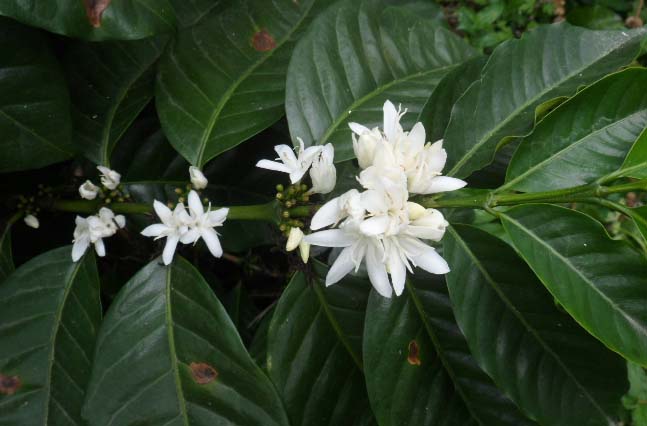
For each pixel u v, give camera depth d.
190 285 0.31
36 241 0.40
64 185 0.37
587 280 0.25
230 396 0.30
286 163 0.28
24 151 0.32
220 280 0.47
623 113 0.28
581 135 0.28
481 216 0.43
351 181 0.37
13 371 0.30
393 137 0.26
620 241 0.25
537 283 0.29
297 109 0.33
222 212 0.29
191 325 0.30
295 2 0.39
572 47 0.33
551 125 0.28
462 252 0.30
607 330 0.24
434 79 0.38
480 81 0.31
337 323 0.33
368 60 0.36
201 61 0.36
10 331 0.30
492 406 0.32
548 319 0.29
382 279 0.25
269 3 0.38
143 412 0.29
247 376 0.30
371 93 0.36
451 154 0.31
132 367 0.29
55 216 0.39
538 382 0.29
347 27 0.36
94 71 0.37
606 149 0.27
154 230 0.30
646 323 0.24
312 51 0.34
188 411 0.29
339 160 0.33
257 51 0.37
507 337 0.29
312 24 0.35
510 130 0.31
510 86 0.32
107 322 0.30
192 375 0.30
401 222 0.24
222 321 0.30
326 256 0.40
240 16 0.37
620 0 0.78
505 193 0.27
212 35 0.37
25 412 0.29
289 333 0.32
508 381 0.29
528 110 0.32
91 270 0.32
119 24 0.29
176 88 0.34
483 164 0.30
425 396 0.31
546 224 0.26
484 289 0.30
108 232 0.32
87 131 0.35
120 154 0.39
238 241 0.38
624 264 0.25
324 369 0.33
